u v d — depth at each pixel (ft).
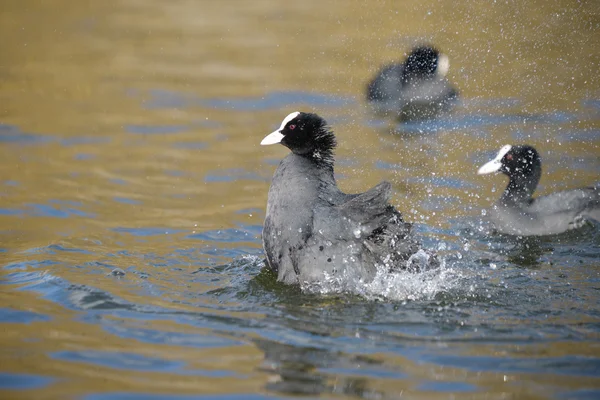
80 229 43.11
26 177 51.16
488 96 65.57
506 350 27.27
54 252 39.19
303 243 32.94
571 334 28.58
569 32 74.02
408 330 29.12
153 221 44.42
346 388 24.61
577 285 34.14
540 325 29.45
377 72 66.95
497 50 72.74
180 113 63.46
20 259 38.22
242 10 90.74
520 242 41.37
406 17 83.61
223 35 82.17
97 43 79.87
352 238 32.37
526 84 66.54
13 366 26.37
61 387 24.85
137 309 31.48
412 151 55.11
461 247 40.16
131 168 53.16
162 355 27.17
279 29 83.25
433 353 27.12
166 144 57.41
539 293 32.96
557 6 79.66
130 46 79.05
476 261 37.76
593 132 57.62
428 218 44.42
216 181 51.16
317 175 34.42
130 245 40.50
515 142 56.24
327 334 28.78
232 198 48.32
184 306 31.81
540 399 23.88
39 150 55.98
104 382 25.17
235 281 34.76
